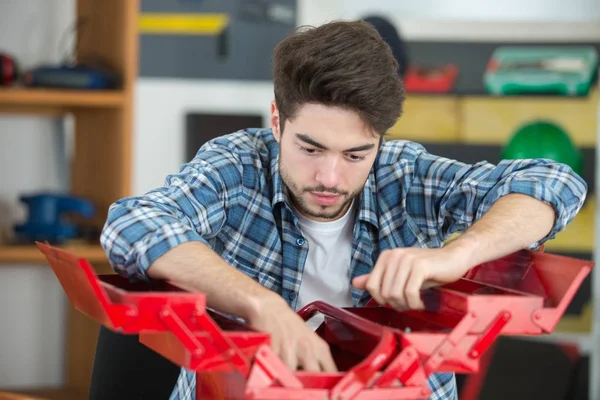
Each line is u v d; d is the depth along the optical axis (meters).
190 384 1.79
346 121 1.50
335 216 1.74
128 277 1.46
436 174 1.83
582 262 1.30
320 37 1.52
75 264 1.16
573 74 3.74
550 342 3.71
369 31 1.56
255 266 1.81
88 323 3.10
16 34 3.15
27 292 3.21
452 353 1.22
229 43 3.66
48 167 3.20
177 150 3.66
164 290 1.43
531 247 1.59
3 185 3.15
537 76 3.75
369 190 1.84
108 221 1.48
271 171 1.82
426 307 1.37
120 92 2.86
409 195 1.86
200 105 3.67
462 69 3.77
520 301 1.25
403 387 1.19
